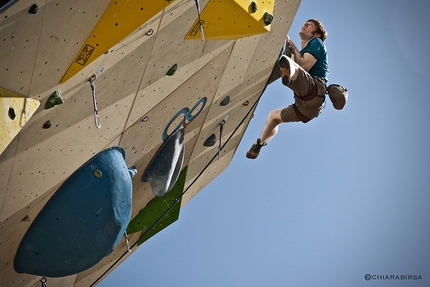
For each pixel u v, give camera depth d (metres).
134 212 12.73
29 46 7.35
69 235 9.66
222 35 9.30
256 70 12.24
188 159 13.11
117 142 10.06
